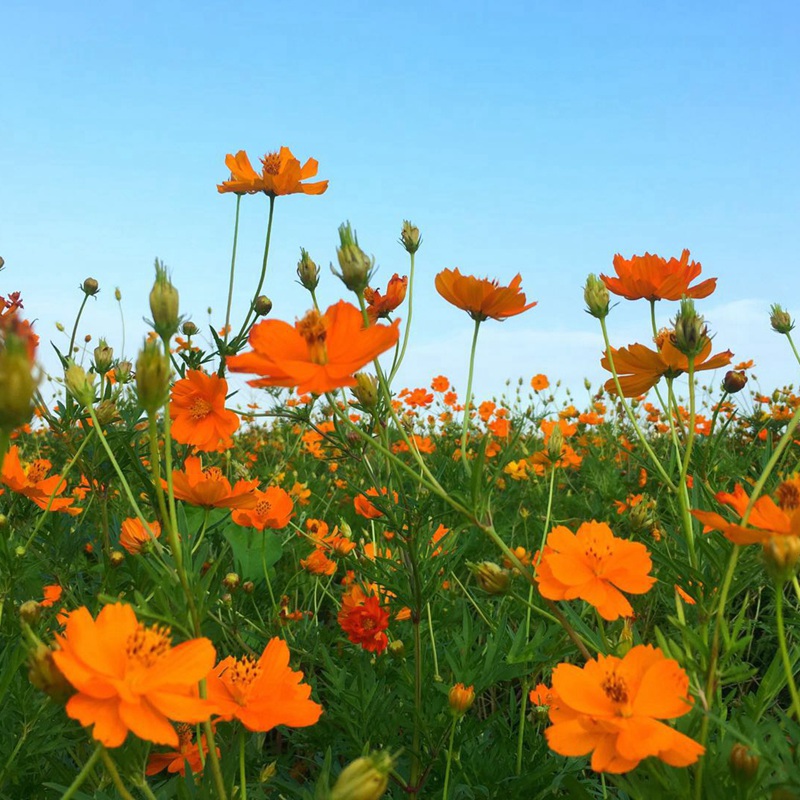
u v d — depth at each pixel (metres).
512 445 0.48
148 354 0.32
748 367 1.39
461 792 0.48
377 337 0.34
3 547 0.50
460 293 0.48
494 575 0.37
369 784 0.26
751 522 0.33
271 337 0.34
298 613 0.64
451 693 0.43
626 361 0.47
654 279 0.48
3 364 0.25
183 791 0.34
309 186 0.77
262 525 0.61
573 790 0.34
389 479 0.55
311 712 0.33
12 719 0.44
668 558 0.41
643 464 0.50
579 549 0.38
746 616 0.69
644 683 0.31
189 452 0.64
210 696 0.33
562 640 0.51
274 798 0.49
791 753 0.31
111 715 0.27
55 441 0.79
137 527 0.46
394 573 0.58
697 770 0.31
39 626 0.41
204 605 0.36
